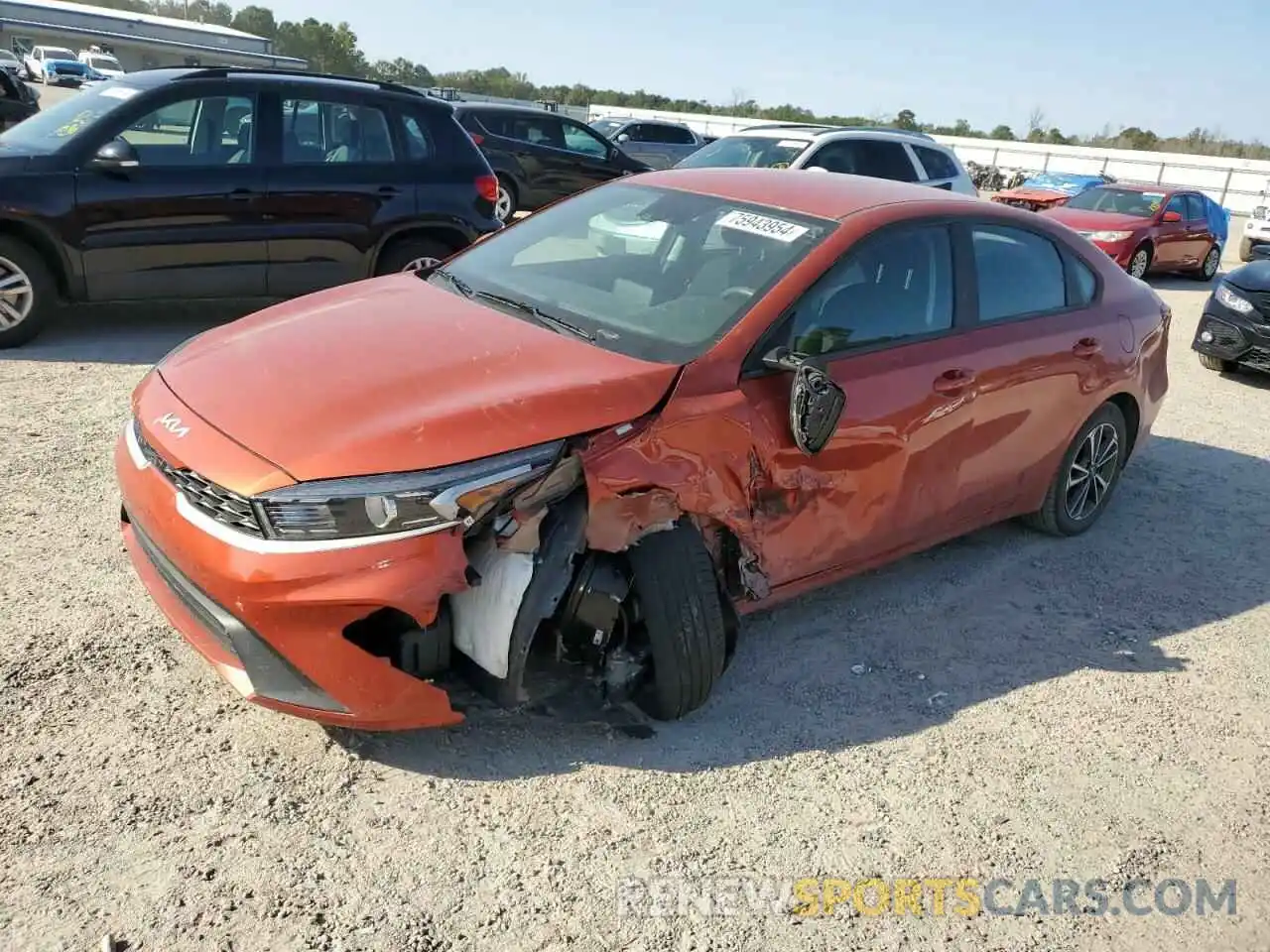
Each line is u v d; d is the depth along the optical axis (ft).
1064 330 14.75
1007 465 14.30
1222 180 140.87
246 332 11.54
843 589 14.26
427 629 9.34
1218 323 29.68
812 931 8.29
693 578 9.95
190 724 9.88
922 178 38.24
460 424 9.04
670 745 10.35
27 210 20.44
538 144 49.78
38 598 11.69
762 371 10.80
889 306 12.34
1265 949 8.63
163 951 7.42
